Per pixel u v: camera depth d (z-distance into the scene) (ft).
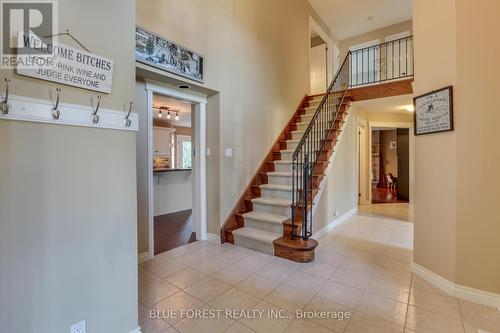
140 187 9.27
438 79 7.28
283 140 15.89
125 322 5.08
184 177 18.08
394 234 12.67
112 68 4.87
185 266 8.98
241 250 10.52
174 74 9.25
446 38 7.01
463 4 6.61
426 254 7.81
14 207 3.76
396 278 8.00
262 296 7.06
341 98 15.17
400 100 15.97
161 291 7.32
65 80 4.22
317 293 7.18
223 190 11.57
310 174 11.09
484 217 6.45
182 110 22.61
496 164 6.29
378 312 6.27
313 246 9.31
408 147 23.30
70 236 4.34
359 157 20.67
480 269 6.53
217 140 11.35
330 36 22.76
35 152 3.96
